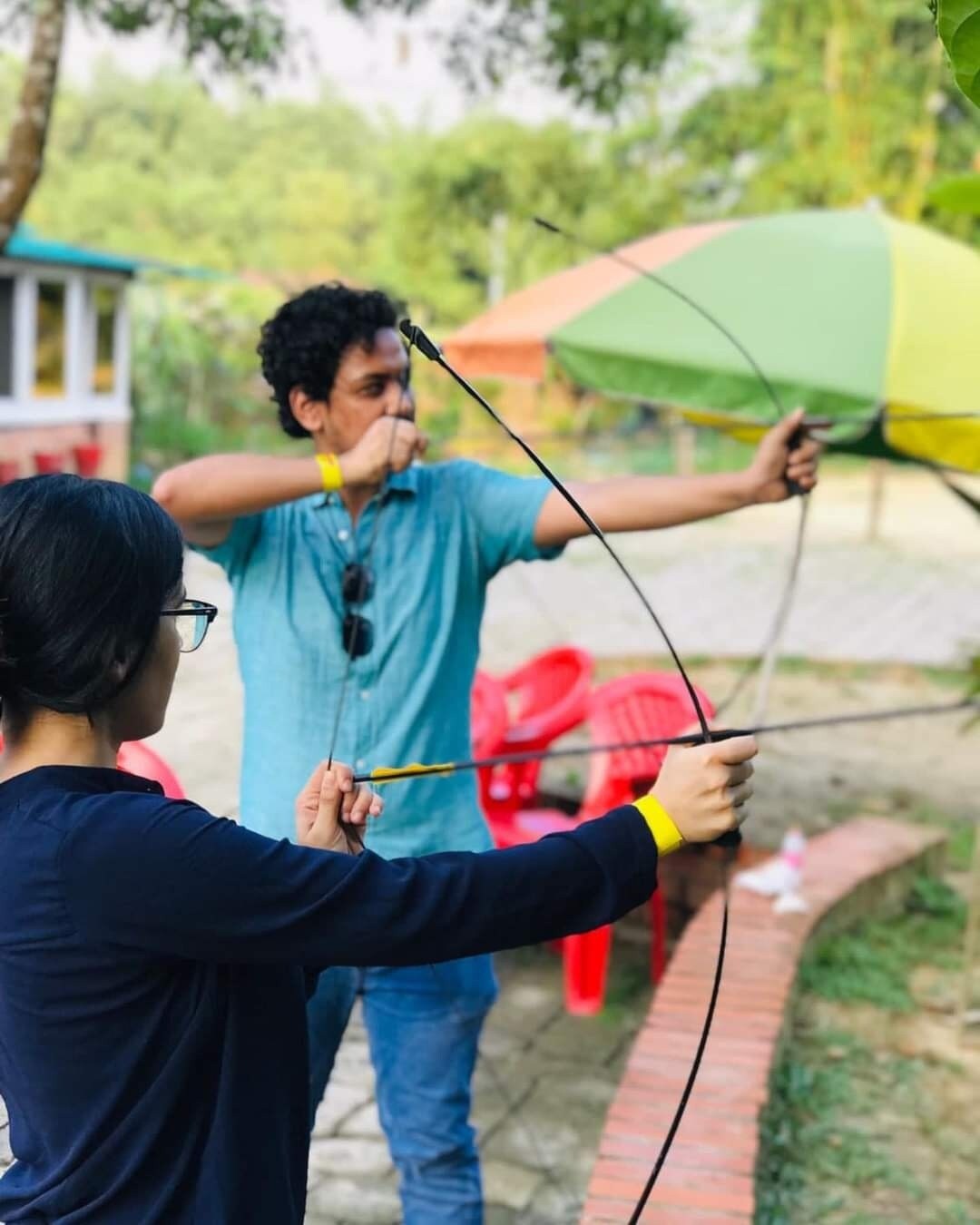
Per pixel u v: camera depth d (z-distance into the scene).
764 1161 3.19
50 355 12.27
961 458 3.30
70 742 1.26
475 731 4.28
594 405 23.41
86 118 45.75
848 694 8.24
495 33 8.27
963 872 5.38
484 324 4.31
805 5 19.97
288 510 2.25
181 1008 1.22
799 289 3.54
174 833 1.19
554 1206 3.03
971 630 10.38
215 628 5.79
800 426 2.28
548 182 22.00
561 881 1.26
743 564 13.09
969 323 3.49
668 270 3.79
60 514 1.21
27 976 1.19
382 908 1.21
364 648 2.18
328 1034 2.17
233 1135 1.24
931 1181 3.25
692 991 3.64
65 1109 1.21
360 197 40.47
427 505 2.25
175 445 17.88
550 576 12.06
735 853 4.75
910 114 19.64
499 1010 4.02
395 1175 3.10
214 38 7.52
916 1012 4.11
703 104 20.69
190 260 38.59
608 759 4.14
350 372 2.19
